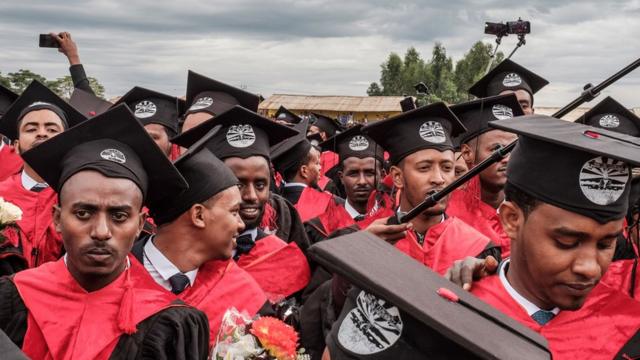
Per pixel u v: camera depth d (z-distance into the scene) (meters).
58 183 3.01
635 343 2.63
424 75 83.12
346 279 1.88
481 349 1.64
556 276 2.38
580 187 2.29
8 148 6.36
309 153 7.12
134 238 2.93
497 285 2.70
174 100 6.34
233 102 5.98
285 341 2.91
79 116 5.36
